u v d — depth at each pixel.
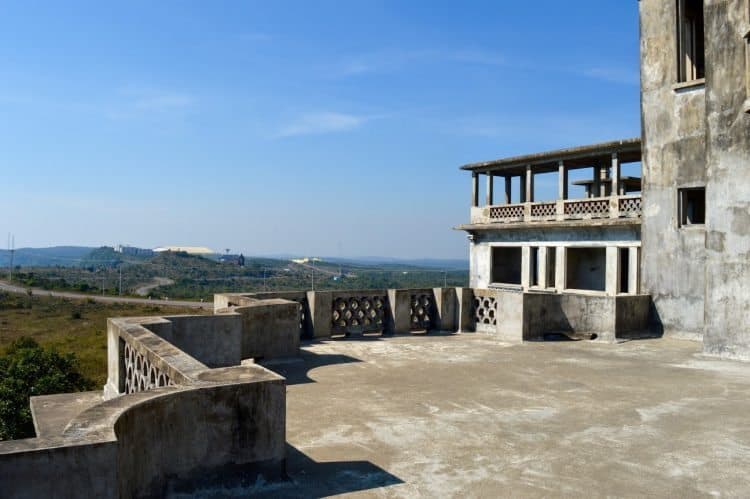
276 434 4.65
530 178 21.47
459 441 5.76
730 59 11.30
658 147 14.09
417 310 14.24
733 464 5.21
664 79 13.98
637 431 6.18
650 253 14.16
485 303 14.23
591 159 20.30
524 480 4.76
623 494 4.51
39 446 3.25
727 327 11.05
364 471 4.92
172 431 4.20
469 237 23.56
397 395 7.66
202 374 4.82
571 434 6.04
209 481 4.36
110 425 3.58
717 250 11.31
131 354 6.80
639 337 13.48
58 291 79.06
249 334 9.80
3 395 14.91
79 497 3.30
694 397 7.75
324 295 12.88
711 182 11.54
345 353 10.98
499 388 8.16
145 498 4.00
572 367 9.83
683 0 13.86
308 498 4.35
